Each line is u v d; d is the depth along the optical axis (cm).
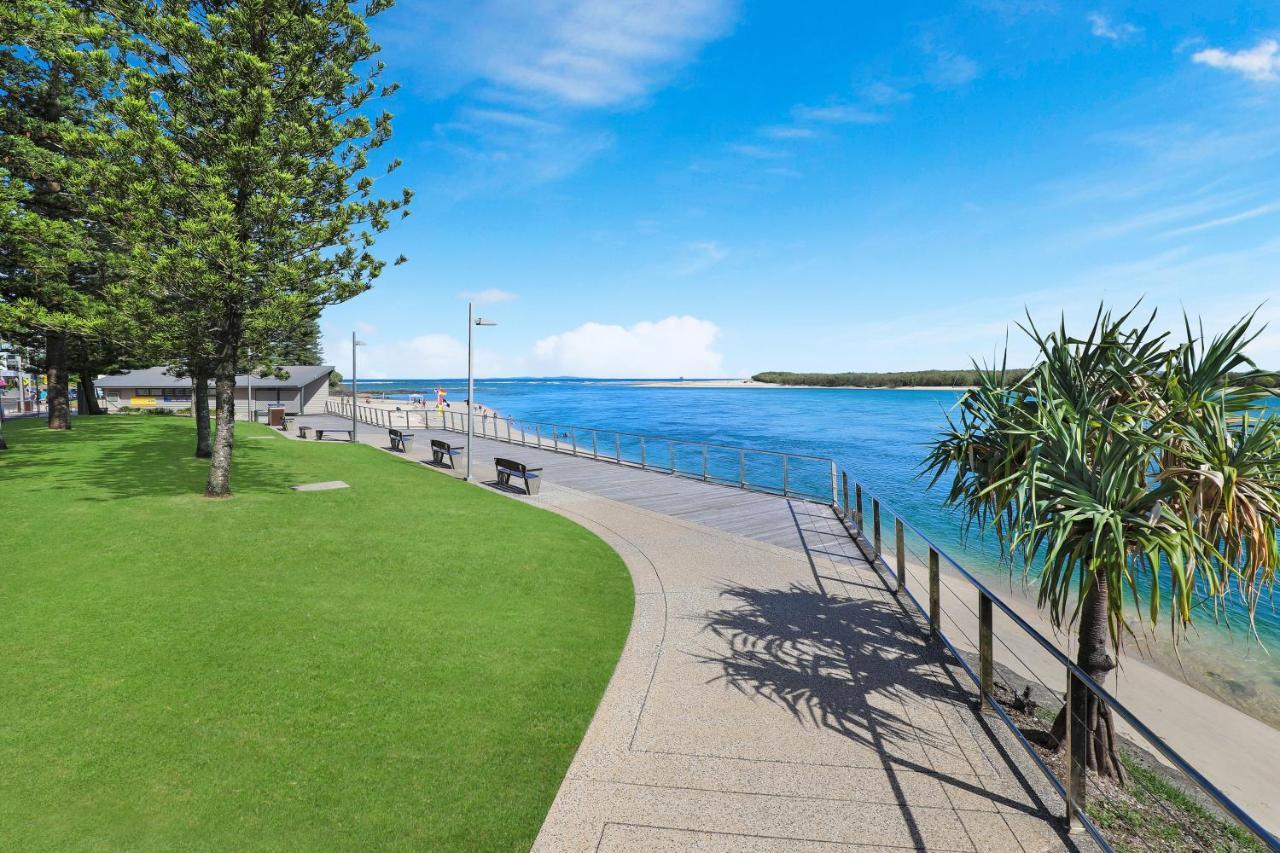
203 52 1224
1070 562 420
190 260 1162
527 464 2142
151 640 650
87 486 1440
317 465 1933
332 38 1418
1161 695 812
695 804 400
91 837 375
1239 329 428
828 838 369
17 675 572
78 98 2053
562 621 729
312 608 752
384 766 449
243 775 436
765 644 655
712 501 1483
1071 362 530
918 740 476
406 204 1490
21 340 2616
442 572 908
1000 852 358
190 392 5494
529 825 391
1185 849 398
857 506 1079
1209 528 433
